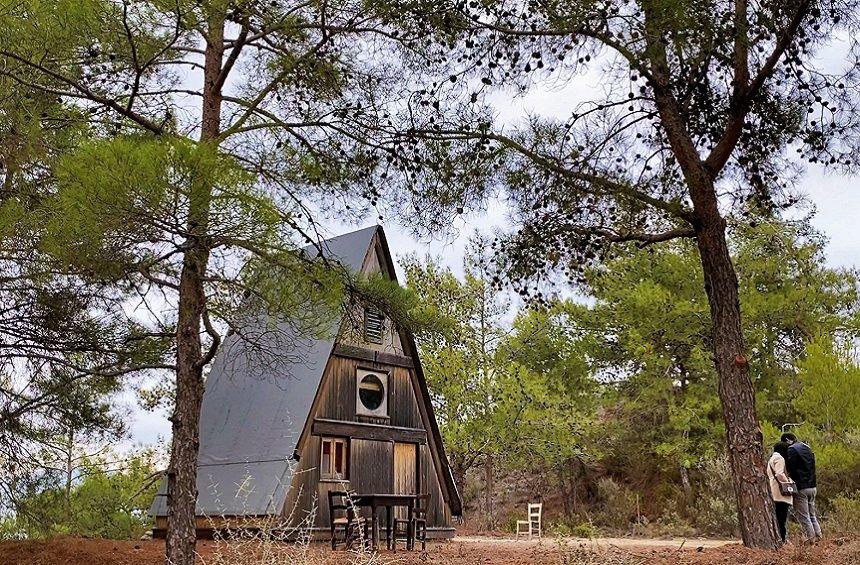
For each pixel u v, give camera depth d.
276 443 15.41
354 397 16.81
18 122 8.59
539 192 9.96
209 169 6.87
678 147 9.47
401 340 18.16
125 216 6.93
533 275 10.27
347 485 15.98
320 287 8.67
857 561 7.26
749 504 8.80
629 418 28.69
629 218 10.49
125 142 7.08
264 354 11.77
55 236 7.43
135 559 9.82
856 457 17.77
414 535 14.06
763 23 8.18
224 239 7.44
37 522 11.41
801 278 24.62
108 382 10.92
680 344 25.66
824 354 20.03
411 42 9.05
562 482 30.81
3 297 9.89
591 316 27.09
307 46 9.46
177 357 8.90
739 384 9.16
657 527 21.97
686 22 7.80
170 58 10.23
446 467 18.48
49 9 8.49
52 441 11.17
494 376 25.61
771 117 9.45
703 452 24.98
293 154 9.51
